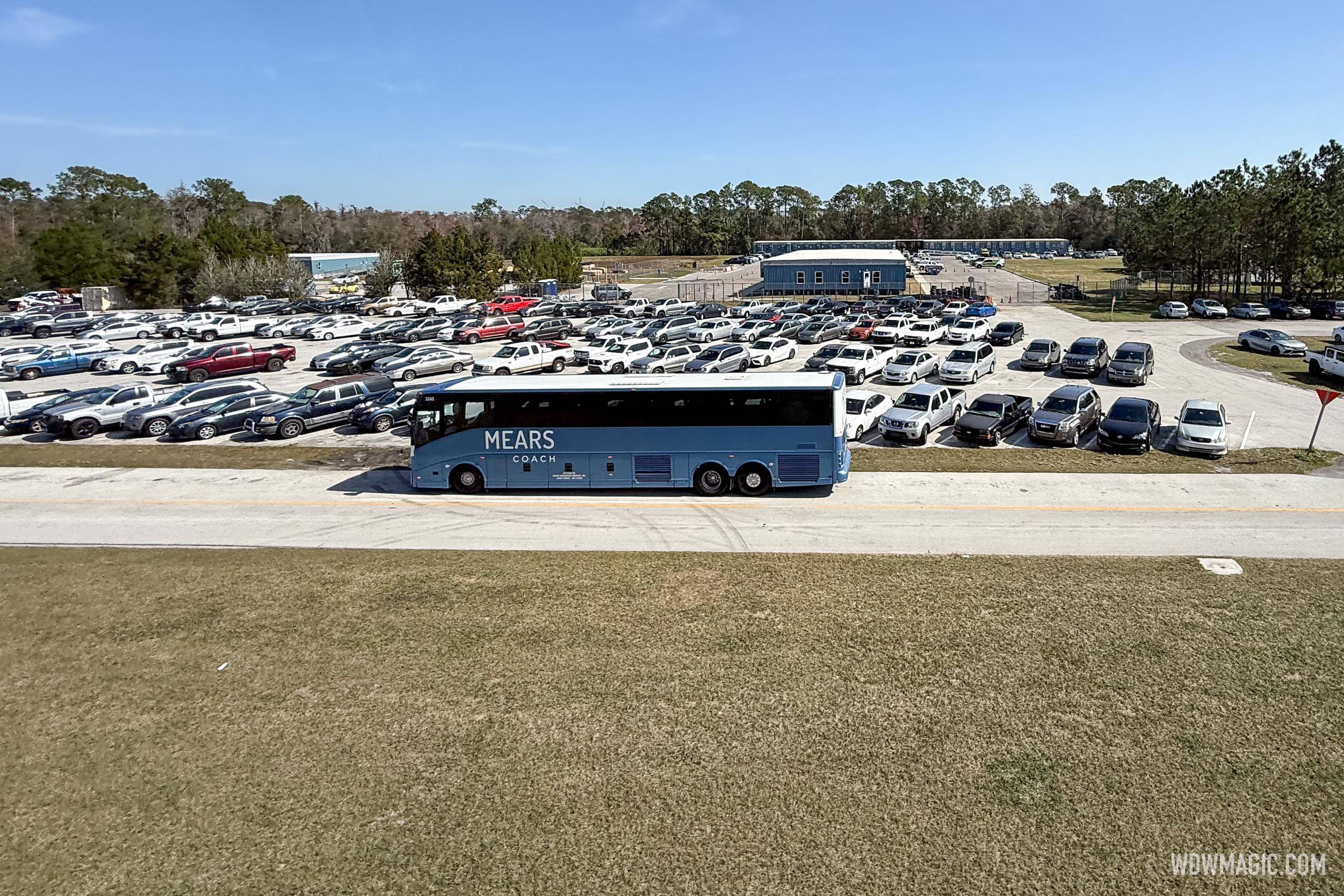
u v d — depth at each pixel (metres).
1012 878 8.84
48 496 23.80
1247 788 10.16
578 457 22.66
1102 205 183.12
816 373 23.81
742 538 19.17
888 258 83.25
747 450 22.11
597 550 18.64
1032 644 13.83
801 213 187.75
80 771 11.08
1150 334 51.78
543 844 9.52
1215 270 78.00
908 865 9.04
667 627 14.76
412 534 20.03
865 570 17.08
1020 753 10.94
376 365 40.59
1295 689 12.30
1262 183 65.12
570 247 97.25
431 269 78.62
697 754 11.09
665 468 22.45
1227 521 19.47
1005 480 23.20
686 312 62.72
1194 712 11.79
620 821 9.84
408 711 12.30
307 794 10.52
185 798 10.48
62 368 45.25
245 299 81.81
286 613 15.73
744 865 9.11
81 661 14.04
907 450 26.70
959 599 15.55
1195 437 24.89
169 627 15.23
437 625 15.06
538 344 42.94
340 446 29.39
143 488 24.45
